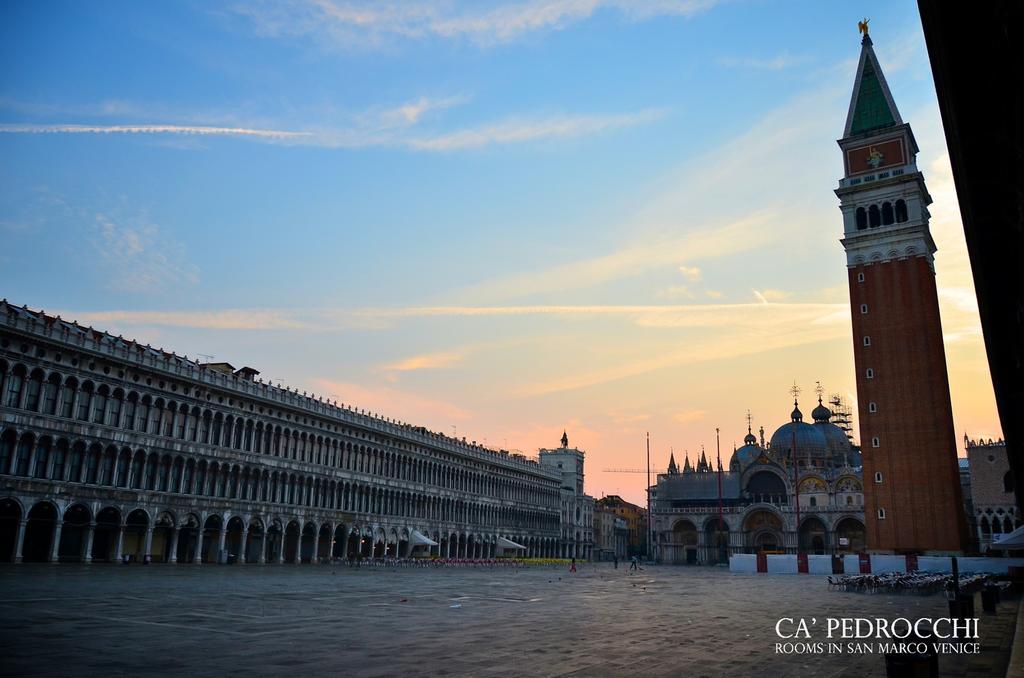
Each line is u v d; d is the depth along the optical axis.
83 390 73.56
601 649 23.41
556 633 27.38
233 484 89.69
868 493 116.12
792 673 19.80
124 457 76.75
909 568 97.12
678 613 37.47
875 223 125.00
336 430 108.50
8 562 65.31
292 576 62.72
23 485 66.38
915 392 115.81
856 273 124.44
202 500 84.75
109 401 76.00
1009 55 7.30
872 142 128.25
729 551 173.75
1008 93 7.81
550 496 177.38
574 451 197.50
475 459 145.88
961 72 7.82
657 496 199.75
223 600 36.06
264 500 94.00
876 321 121.00
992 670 20.69
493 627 28.75
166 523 80.31
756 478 184.25
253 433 93.75
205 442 86.69
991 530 133.88
